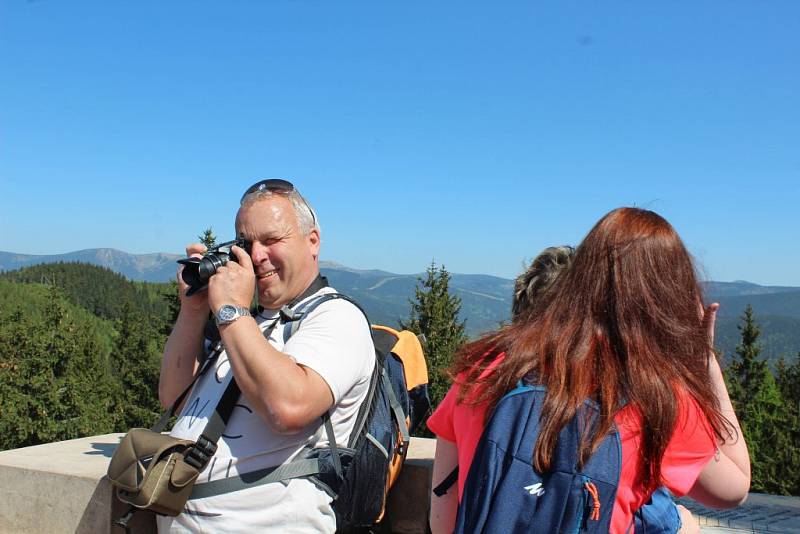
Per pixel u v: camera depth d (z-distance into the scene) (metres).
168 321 34.56
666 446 1.60
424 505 3.10
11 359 32.47
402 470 3.14
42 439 32.09
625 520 1.62
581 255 1.80
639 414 1.62
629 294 1.70
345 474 2.46
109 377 35.34
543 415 1.63
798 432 27.47
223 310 2.30
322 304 2.59
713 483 1.78
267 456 2.39
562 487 1.56
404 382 2.89
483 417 1.74
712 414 1.66
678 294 1.73
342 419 2.49
